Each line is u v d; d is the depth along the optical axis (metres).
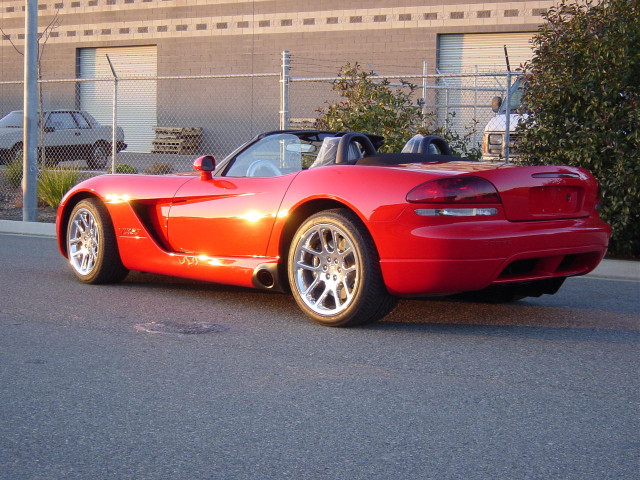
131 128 27.72
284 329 4.79
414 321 5.04
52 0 28.69
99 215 6.10
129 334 4.64
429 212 4.42
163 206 5.78
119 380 3.73
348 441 2.99
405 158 5.15
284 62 10.28
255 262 5.19
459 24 22.80
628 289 6.56
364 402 3.45
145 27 27.22
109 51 28.08
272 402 3.44
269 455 2.86
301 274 4.93
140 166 21.03
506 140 9.34
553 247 4.64
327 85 24.55
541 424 3.19
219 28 26.08
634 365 4.08
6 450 2.89
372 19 23.88
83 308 5.36
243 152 5.64
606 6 8.56
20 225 10.54
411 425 3.17
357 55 24.14
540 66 8.20
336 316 4.75
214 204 5.42
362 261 4.61
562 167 4.89
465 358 4.17
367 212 4.57
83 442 2.97
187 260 5.57
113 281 6.27
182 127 25.98
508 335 4.70
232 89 25.94
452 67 23.12
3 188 15.41
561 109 8.14
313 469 2.74
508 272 4.66
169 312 5.26
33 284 6.26
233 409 3.35
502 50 22.48
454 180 4.45
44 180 12.86
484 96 22.31
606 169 7.91
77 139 19.83
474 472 2.71
